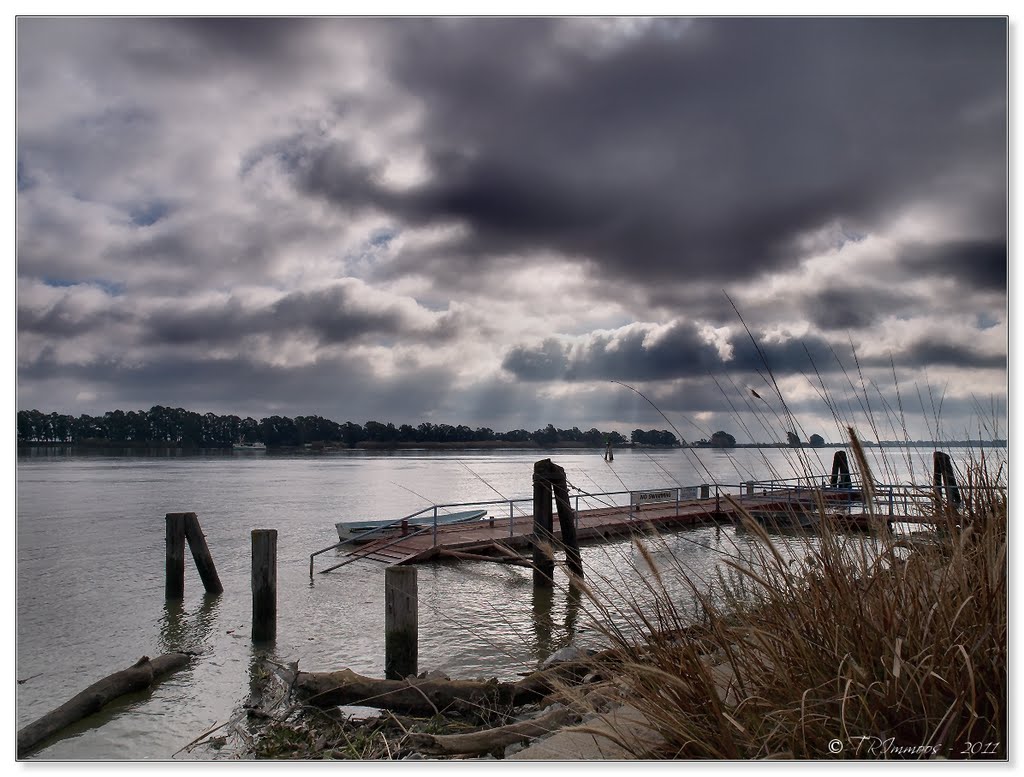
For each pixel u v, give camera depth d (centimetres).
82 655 897
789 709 290
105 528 2223
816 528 349
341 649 908
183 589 1212
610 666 394
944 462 391
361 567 1469
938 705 272
